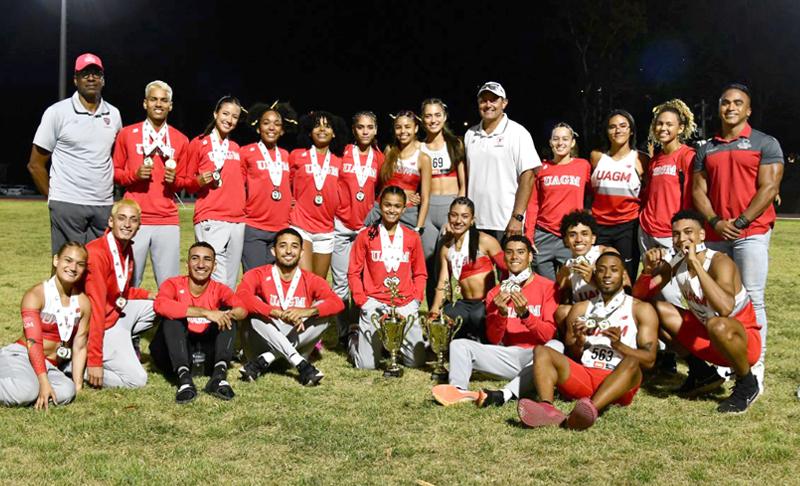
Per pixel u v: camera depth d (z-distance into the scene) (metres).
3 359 5.62
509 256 6.39
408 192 7.84
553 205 7.71
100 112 7.20
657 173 7.18
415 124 7.81
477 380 6.62
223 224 7.54
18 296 10.46
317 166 7.99
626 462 4.63
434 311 6.92
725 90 6.52
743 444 4.91
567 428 5.20
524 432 5.14
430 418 5.45
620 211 7.51
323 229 8.09
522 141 7.57
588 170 7.75
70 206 7.15
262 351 6.86
